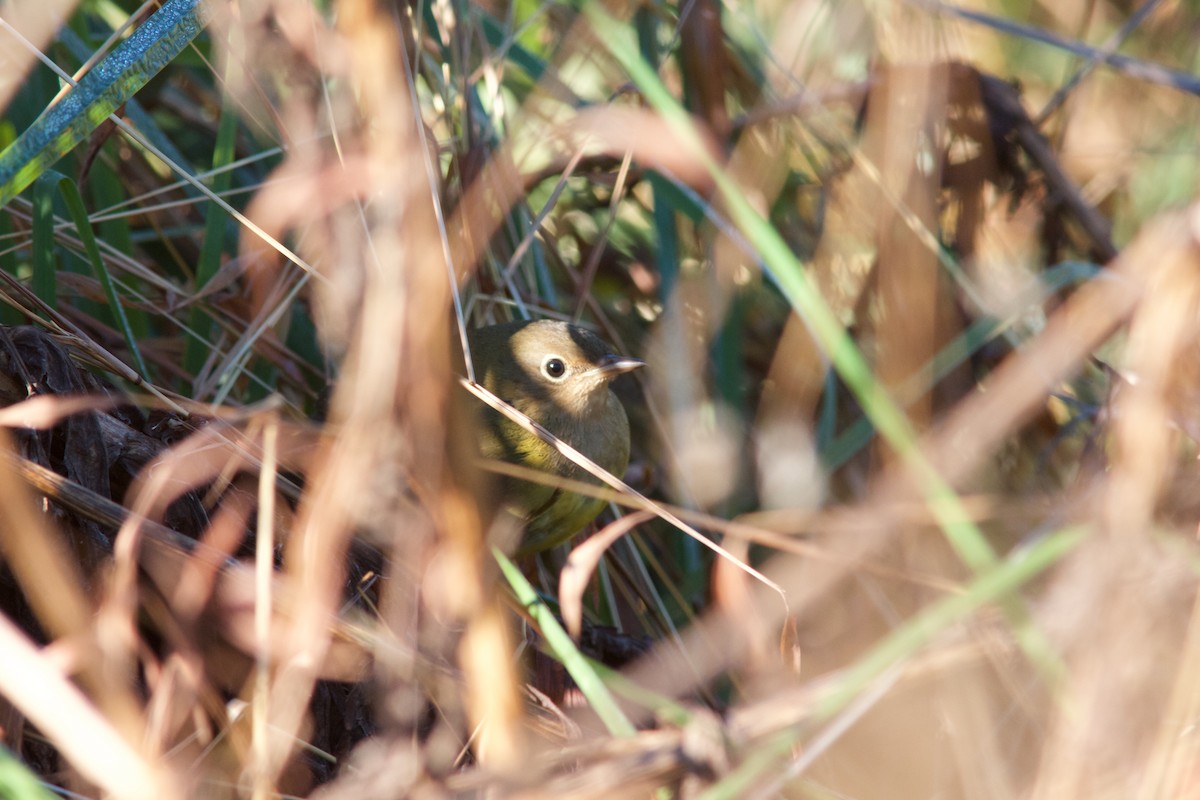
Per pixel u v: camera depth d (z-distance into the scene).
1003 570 3.34
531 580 5.73
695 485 5.59
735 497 5.74
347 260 3.99
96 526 3.78
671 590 5.24
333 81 4.39
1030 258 6.25
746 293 6.12
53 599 3.19
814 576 4.46
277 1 4.05
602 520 6.07
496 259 6.01
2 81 4.57
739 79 6.36
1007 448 5.56
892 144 5.27
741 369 5.81
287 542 4.04
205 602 3.44
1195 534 3.84
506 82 6.44
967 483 5.24
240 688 3.66
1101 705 3.21
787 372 5.58
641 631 5.55
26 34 4.11
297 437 4.29
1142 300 3.73
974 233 5.96
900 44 5.68
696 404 6.00
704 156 4.50
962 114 5.98
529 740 3.75
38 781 3.14
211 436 3.78
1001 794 3.66
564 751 3.29
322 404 5.34
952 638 3.66
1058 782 3.20
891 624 4.66
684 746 3.21
